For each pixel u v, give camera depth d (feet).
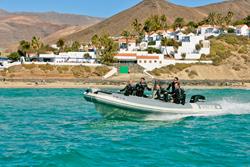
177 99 95.86
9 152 62.44
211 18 554.05
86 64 363.35
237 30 469.98
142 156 60.03
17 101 175.94
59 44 561.02
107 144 68.33
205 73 369.50
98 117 109.60
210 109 101.86
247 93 256.73
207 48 407.23
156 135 77.46
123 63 377.71
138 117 91.25
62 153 60.08
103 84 311.68
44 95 219.61
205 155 61.16
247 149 65.82
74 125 93.20
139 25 532.32
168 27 585.63
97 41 423.64
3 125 94.27
